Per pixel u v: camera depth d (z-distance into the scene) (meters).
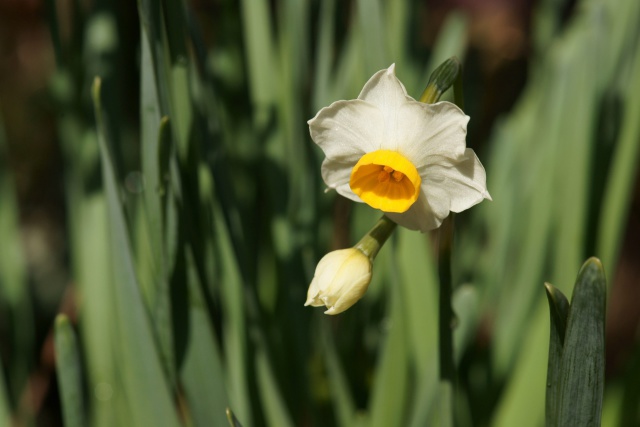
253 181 0.49
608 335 0.85
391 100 0.35
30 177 0.86
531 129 0.52
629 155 0.46
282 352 0.47
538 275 0.48
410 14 0.49
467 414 0.48
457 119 0.35
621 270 0.90
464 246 0.54
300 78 0.47
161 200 0.39
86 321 0.47
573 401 0.35
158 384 0.40
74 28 0.47
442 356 0.38
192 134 0.40
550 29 0.55
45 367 0.58
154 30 0.39
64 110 0.47
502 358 0.48
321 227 0.50
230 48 0.48
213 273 0.42
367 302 0.49
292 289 0.46
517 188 0.50
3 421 0.44
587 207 0.46
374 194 0.35
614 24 0.47
